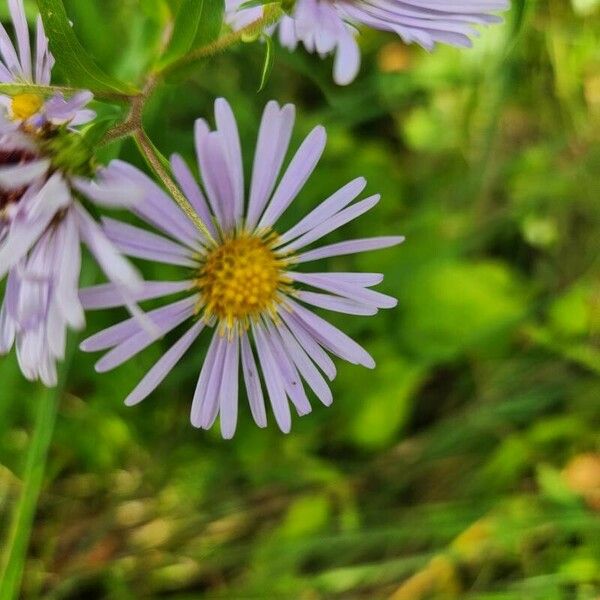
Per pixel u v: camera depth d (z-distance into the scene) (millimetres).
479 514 189
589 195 211
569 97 216
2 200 114
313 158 133
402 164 218
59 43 127
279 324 137
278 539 190
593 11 211
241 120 193
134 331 125
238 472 193
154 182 133
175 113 192
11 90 121
